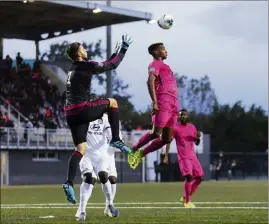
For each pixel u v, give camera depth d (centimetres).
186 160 1828
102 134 1397
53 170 5219
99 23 5462
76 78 1026
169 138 1230
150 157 5559
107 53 5369
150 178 5562
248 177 6156
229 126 8994
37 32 5962
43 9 5050
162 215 1469
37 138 5056
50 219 1384
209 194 2758
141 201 2286
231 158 6116
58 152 5250
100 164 1394
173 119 1219
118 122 1059
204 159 6000
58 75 6025
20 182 5003
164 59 1238
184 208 1789
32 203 2286
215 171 6031
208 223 1235
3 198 2722
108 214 1445
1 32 5741
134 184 4600
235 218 1350
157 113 1205
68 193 1031
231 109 9181
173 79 1221
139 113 9481
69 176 1034
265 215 1434
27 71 5744
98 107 1037
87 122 1041
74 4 4834
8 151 4941
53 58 7012
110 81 5322
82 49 1052
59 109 5744
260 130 8944
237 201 2158
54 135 5166
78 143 1043
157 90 1214
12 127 5075
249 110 9200
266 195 2611
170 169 5475
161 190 3394
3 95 5441
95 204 2162
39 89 5706
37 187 4231
